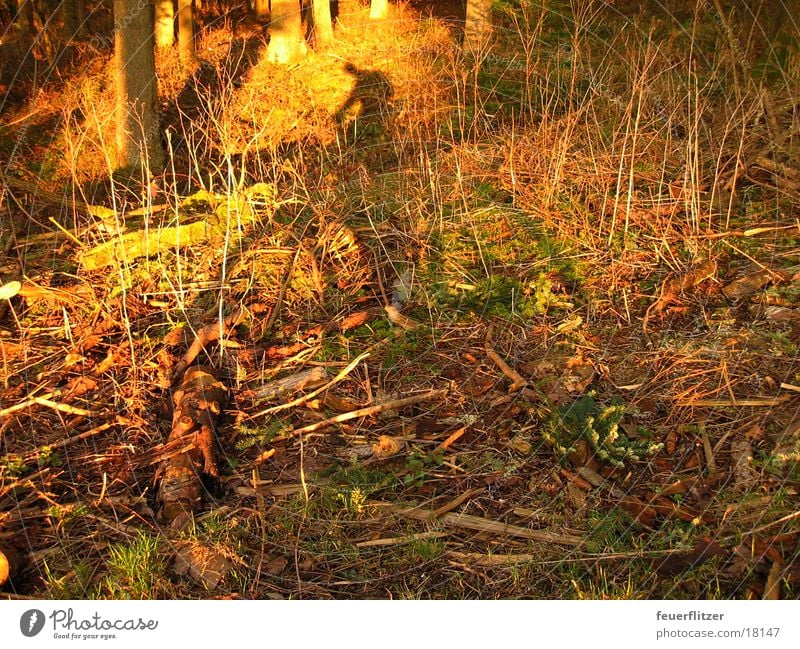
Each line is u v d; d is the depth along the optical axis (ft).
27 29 38.32
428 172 17.24
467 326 12.53
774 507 8.77
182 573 8.56
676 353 11.43
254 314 13.07
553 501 9.25
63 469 9.96
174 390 11.18
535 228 15.01
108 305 13.01
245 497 9.55
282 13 33.99
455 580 8.43
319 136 23.97
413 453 10.04
